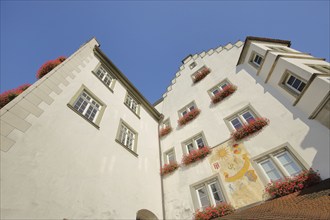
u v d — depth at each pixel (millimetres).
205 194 8789
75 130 7312
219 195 8359
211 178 8969
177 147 12148
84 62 10719
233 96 11734
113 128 9766
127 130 11125
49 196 5117
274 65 9789
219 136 10414
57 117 6863
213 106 12445
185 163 10477
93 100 9766
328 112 7008
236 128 10242
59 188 5488
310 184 6207
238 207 7387
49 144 5992
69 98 8008
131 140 11031
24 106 5945
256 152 8398
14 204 4332
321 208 4070
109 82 12648
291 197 5945
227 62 14938
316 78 7250
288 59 9148
